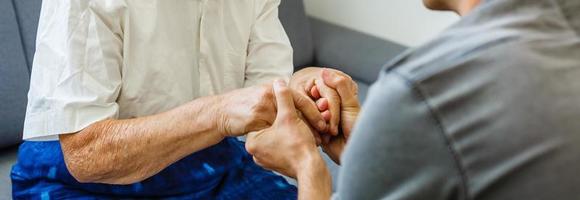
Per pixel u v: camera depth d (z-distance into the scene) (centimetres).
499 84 78
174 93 134
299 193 110
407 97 79
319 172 111
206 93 139
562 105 77
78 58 121
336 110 124
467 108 78
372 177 84
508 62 79
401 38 225
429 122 78
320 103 124
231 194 134
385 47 214
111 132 123
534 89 78
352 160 85
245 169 139
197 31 134
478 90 78
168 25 130
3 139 159
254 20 142
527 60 79
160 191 130
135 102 131
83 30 121
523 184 75
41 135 123
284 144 115
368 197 84
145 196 130
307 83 128
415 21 218
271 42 143
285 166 116
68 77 121
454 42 83
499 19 84
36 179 131
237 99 122
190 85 136
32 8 159
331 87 125
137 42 127
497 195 76
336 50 217
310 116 122
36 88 124
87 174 124
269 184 137
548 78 79
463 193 77
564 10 84
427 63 81
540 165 75
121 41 126
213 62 138
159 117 124
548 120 76
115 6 123
